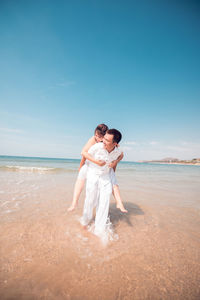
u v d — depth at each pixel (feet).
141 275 4.66
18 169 31.42
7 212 8.58
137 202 12.04
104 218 7.36
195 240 6.81
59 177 22.93
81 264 4.98
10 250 5.41
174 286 4.32
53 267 4.77
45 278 4.33
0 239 6.01
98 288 4.13
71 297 3.83
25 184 16.07
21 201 10.55
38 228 7.08
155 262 5.25
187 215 9.78
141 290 4.14
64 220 8.11
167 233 7.35
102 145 7.12
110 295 3.95
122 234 7.08
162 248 6.09
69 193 13.50
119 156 7.93
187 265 5.18
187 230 7.74
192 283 4.45
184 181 26.13
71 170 35.27
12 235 6.34
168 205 11.64
